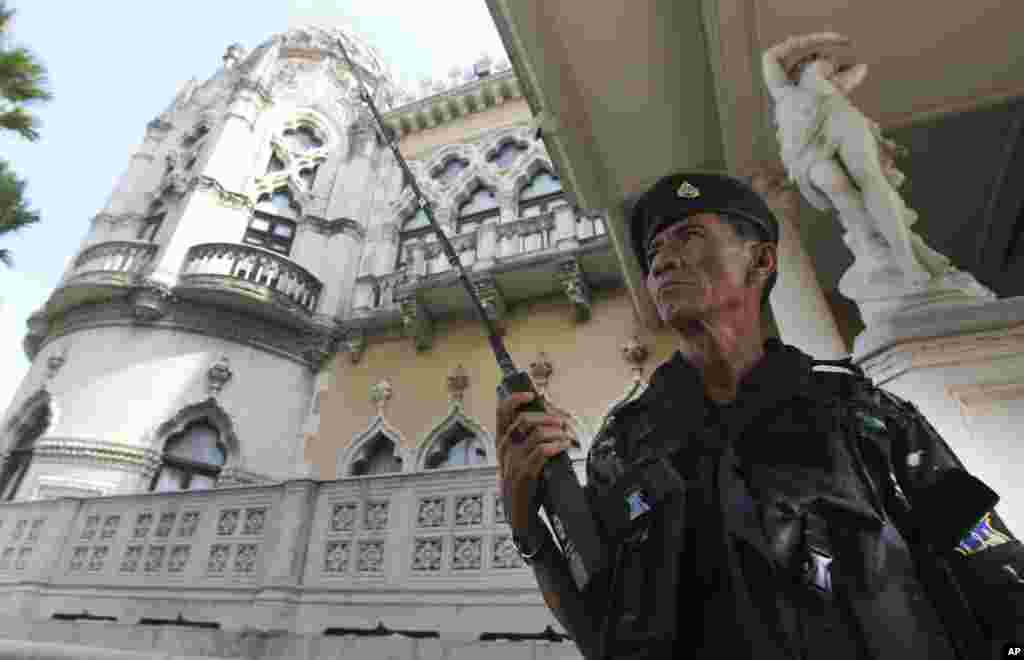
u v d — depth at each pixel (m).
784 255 4.74
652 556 0.71
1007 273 6.75
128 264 10.55
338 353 10.89
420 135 14.12
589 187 6.29
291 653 4.09
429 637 4.36
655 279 1.03
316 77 14.66
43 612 5.73
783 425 0.78
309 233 12.06
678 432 0.86
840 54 3.27
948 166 5.92
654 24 4.99
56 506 6.55
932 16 4.46
